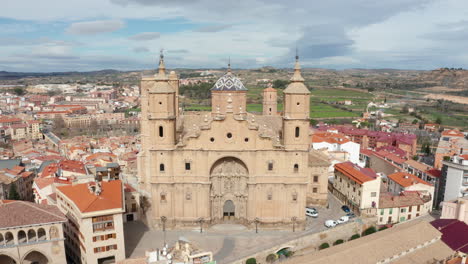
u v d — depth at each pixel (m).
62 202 86.88
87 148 196.88
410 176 125.25
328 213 106.88
